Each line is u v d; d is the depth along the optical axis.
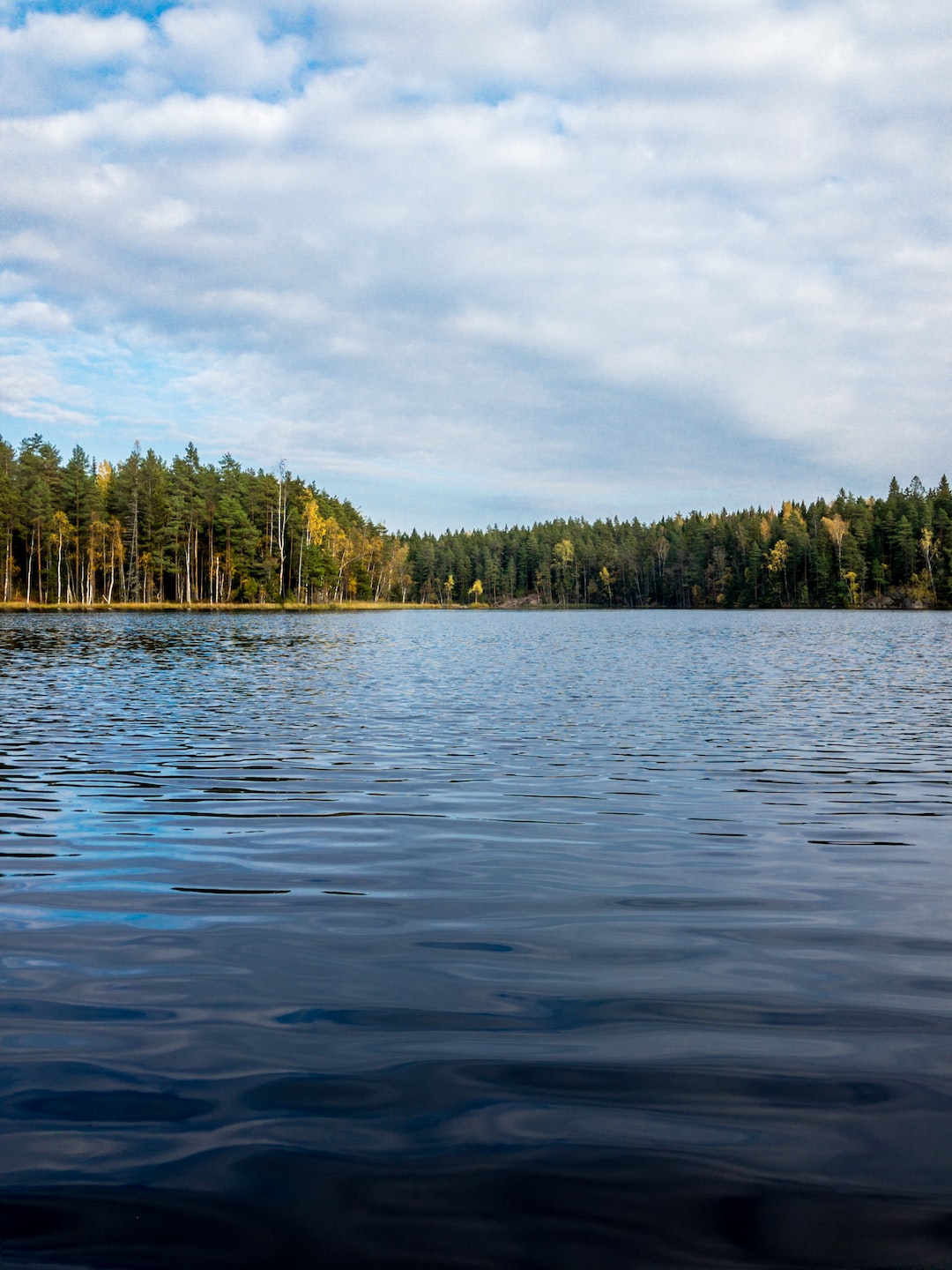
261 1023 4.80
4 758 13.94
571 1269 2.93
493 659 38.97
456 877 7.77
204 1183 3.39
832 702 22.36
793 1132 3.74
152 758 14.01
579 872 7.91
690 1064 4.34
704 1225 3.16
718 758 14.16
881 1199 3.31
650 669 33.16
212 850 8.64
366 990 5.26
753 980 5.45
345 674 30.42
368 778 12.48
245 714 19.47
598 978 5.46
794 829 9.59
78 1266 2.95
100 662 33.62
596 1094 4.04
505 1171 3.47
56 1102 3.96
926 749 15.14
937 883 7.63
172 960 5.75
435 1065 4.33
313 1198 3.31
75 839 9.08
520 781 12.25
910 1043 4.58
